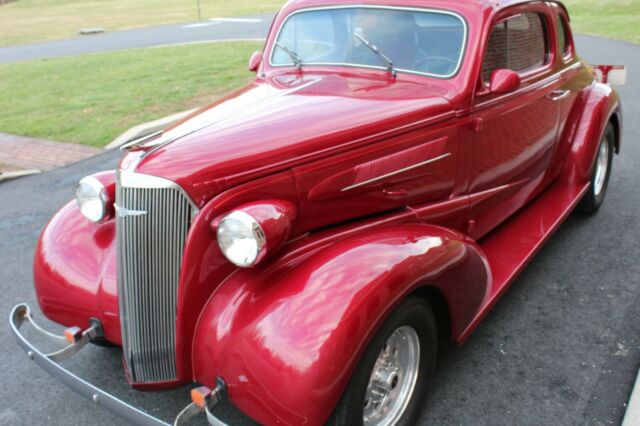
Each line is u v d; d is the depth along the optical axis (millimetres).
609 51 14195
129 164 2533
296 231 2750
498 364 3381
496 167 3842
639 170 6465
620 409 3018
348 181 2904
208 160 2504
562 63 4617
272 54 4062
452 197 3535
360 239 2664
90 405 3195
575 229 5086
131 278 2541
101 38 19609
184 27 21516
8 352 3666
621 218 5285
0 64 14953
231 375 2377
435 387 3203
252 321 2363
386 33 3627
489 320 3807
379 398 2650
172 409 3115
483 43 3422
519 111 3916
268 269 2543
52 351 3664
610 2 26906
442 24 3512
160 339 2568
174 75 11930
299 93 3318
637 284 4191
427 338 2785
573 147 4793
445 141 3326
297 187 2713
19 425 3047
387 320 2477
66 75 12656
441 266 2691
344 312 2289
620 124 5414
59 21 26516
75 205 3256
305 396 2207
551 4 4352
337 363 2230
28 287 4449
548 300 4020
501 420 2971
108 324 2826
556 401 3088
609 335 3625
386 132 3021
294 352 2232
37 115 9516
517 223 4270
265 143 2668
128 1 35344
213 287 2531
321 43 3848
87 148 7934
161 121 8703
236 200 2514
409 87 3406
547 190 4832
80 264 2947
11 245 5191
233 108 3125
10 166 7312
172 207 2430
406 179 3184
